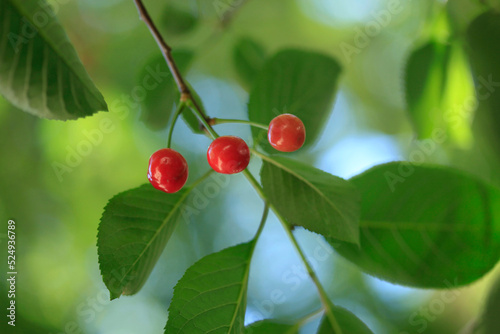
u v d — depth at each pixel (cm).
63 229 79
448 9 54
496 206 50
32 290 75
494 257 50
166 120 54
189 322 48
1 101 73
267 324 50
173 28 57
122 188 80
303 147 52
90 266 79
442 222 50
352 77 91
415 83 55
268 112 52
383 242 50
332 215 49
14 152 76
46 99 47
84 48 76
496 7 51
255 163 80
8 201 76
